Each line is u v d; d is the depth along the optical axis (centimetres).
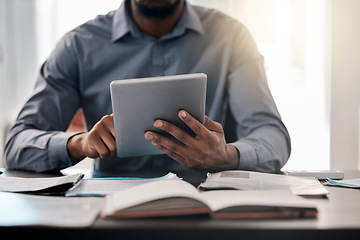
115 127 101
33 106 148
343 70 283
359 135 286
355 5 279
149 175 118
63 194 82
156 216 62
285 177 96
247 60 159
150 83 91
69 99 157
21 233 58
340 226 57
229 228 56
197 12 168
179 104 96
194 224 58
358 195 81
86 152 118
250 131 145
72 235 57
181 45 159
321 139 299
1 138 272
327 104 293
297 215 62
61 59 157
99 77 159
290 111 312
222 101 159
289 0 306
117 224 58
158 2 147
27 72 284
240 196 69
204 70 159
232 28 165
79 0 286
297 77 316
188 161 109
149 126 101
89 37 160
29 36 283
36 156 126
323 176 107
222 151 110
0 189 86
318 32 298
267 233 56
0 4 275
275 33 307
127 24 156
